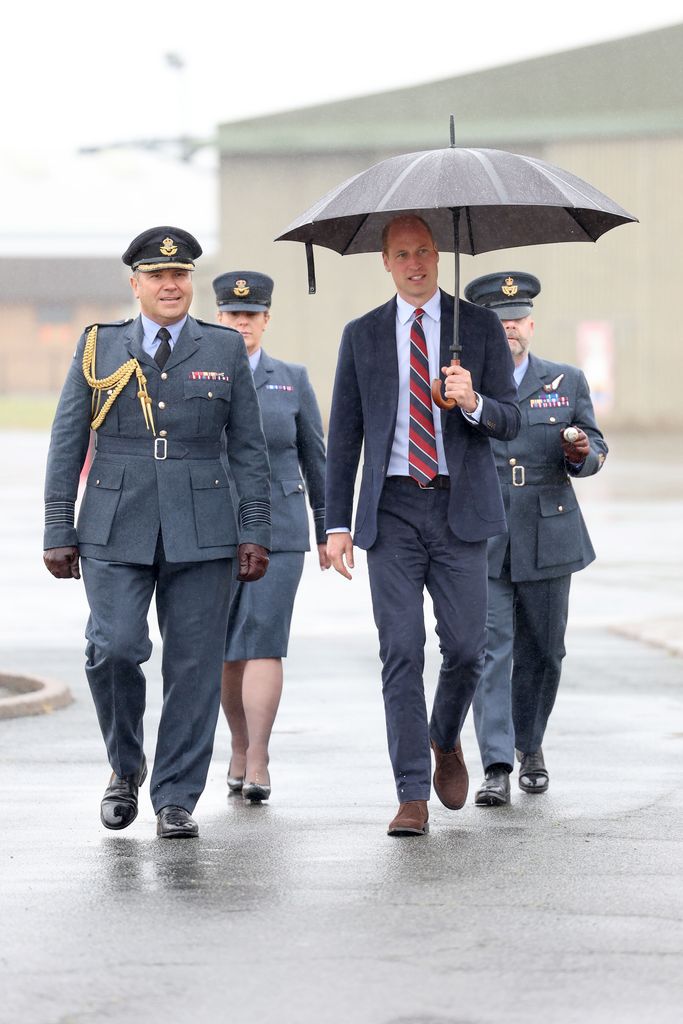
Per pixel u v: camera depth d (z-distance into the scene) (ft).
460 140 268.00
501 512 32.55
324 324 278.87
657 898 27.27
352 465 33.27
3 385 576.20
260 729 35.73
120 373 31.78
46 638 62.80
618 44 261.65
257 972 23.31
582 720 45.39
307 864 29.66
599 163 266.16
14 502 130.93
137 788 32.73
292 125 274.77
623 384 269.23
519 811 34.53
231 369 32.45
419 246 32.48
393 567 32.40
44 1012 21.70
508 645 36.22
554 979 22.99
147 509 31.86
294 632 64.28
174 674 32.17
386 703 32.50
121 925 25.67
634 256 266.98
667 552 94.22
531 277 37.24
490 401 32.12
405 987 22.63
